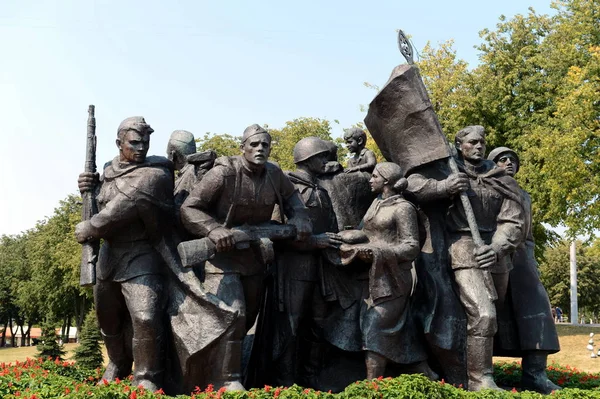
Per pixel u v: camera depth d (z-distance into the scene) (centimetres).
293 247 731
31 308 4406
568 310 4988
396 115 805
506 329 826
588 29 2277
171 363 694
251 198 679
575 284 3238
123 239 697
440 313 751
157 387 678
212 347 662
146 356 677
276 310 740
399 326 723
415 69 803
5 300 5150
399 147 809
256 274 701
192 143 832
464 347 747
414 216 729
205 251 659
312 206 768
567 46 2312
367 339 711
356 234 728
